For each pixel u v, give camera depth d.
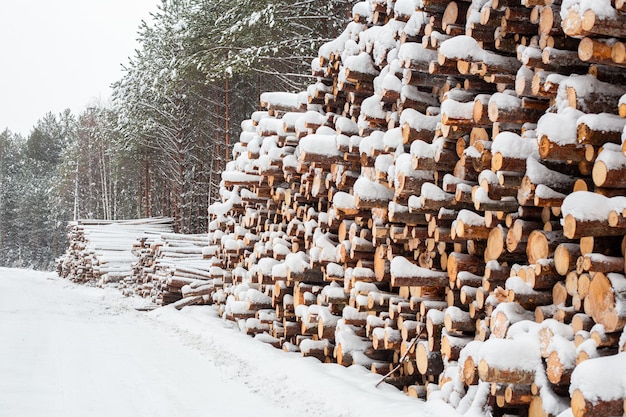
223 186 11.64
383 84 5.80
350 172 6.74
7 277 29.09
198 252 16.30
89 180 53.75
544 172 3.91
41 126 83.88
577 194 3.47
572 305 3.87
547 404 3.67
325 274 7.18
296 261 7.80
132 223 28.33
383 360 6.59
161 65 24.12
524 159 4.03
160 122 28.72
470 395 4.37
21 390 6.34
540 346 3.79
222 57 19.30
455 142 4.99
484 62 4.52
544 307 4.04
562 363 3.49
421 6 5.19
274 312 9.36
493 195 4.34
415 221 5.49
